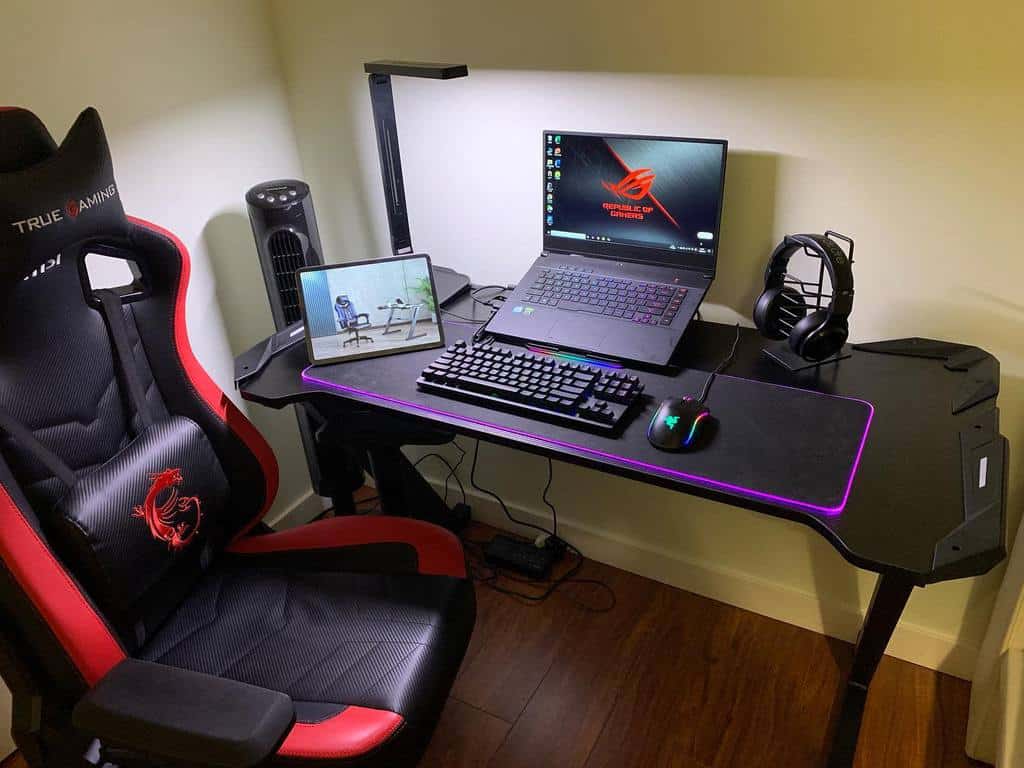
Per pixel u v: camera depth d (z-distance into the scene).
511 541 2.09
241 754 0.90
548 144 1.53
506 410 1.31
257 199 1.68
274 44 1.85
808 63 1.33
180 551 1.27
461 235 1.88
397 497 1.69
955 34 1.21
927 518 1.01
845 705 1.52
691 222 1.45
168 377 1.32
